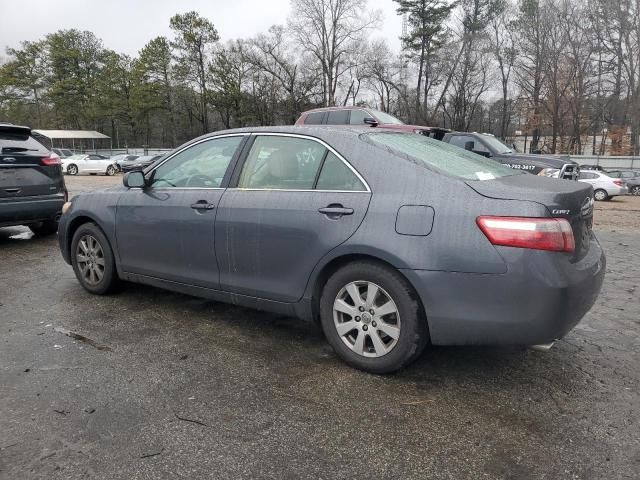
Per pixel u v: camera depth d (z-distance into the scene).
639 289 5.20
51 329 3.91
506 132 53.38
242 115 59.72
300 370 3.24
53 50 62.50
